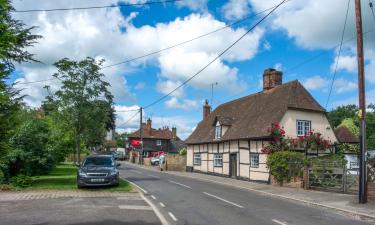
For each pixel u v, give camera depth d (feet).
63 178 88.12
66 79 82.89
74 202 52.31
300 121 96.32
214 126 122.31
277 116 94.07
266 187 78.84
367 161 56.95
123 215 42.57
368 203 53.31
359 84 55.31
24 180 69.36
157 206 50.26
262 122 98.12
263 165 91.86
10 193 61.36
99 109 84.64
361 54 55.52
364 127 54.34
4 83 26.32
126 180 89.92
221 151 116.57
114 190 66.90
